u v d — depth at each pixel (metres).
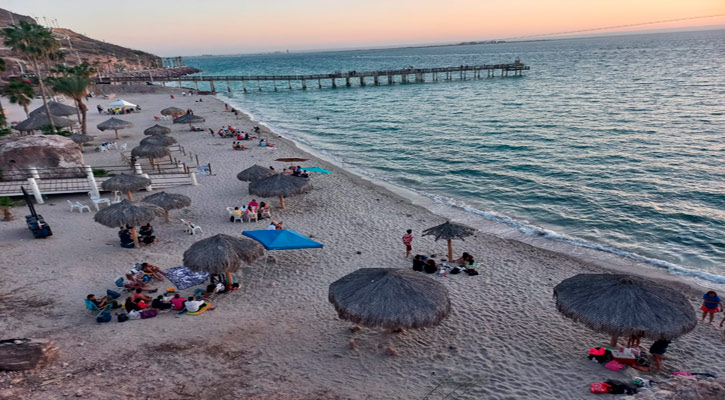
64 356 10.62
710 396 8.10
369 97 85.00
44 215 21.44
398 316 10.55
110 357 10.69
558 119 50.00
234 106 74.69
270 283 15.20
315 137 46.44
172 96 81.19
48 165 26.81
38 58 40.12
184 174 28.55
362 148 40.56
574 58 188.25
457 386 10.02
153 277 15.11
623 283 10.88
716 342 11.78
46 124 38.31
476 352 11.45
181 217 21.78
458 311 13.48
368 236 19.69
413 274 11.81
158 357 10.77
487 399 9.59
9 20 181.88
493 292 14.69
